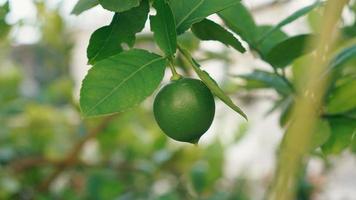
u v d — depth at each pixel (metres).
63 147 1.71
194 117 0.58
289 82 0.78
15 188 1.48
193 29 0.65
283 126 0.82
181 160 1.51
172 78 0.60
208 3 0.61
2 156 1.55
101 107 0.56
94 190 1.43
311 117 0.41
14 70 1.83
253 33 0.77
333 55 0.74
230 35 0.63
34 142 1.70
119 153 1.57
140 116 1.61
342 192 1.74
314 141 0.67
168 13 0.58
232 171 2.01
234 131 1.50
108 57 0.59
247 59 1.20
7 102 1.77
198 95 0.59
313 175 1.45
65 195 1.49
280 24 0.72
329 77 0.73
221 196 1.40
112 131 1.55
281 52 0.73
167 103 0.59
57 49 1.52
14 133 1.69
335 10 0.43
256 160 1.92
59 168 1.49
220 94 0.55
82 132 1.55
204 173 1.39
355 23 0.83
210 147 1.41
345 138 0.73
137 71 0.58
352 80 0.74
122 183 1.45
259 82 0.91
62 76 1.82
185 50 0.58
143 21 0.61
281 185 0.42
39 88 2.00
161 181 1.55
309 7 0.71
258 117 1.84
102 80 0.57
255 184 1.52
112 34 0.61
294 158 0.41
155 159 1.50
